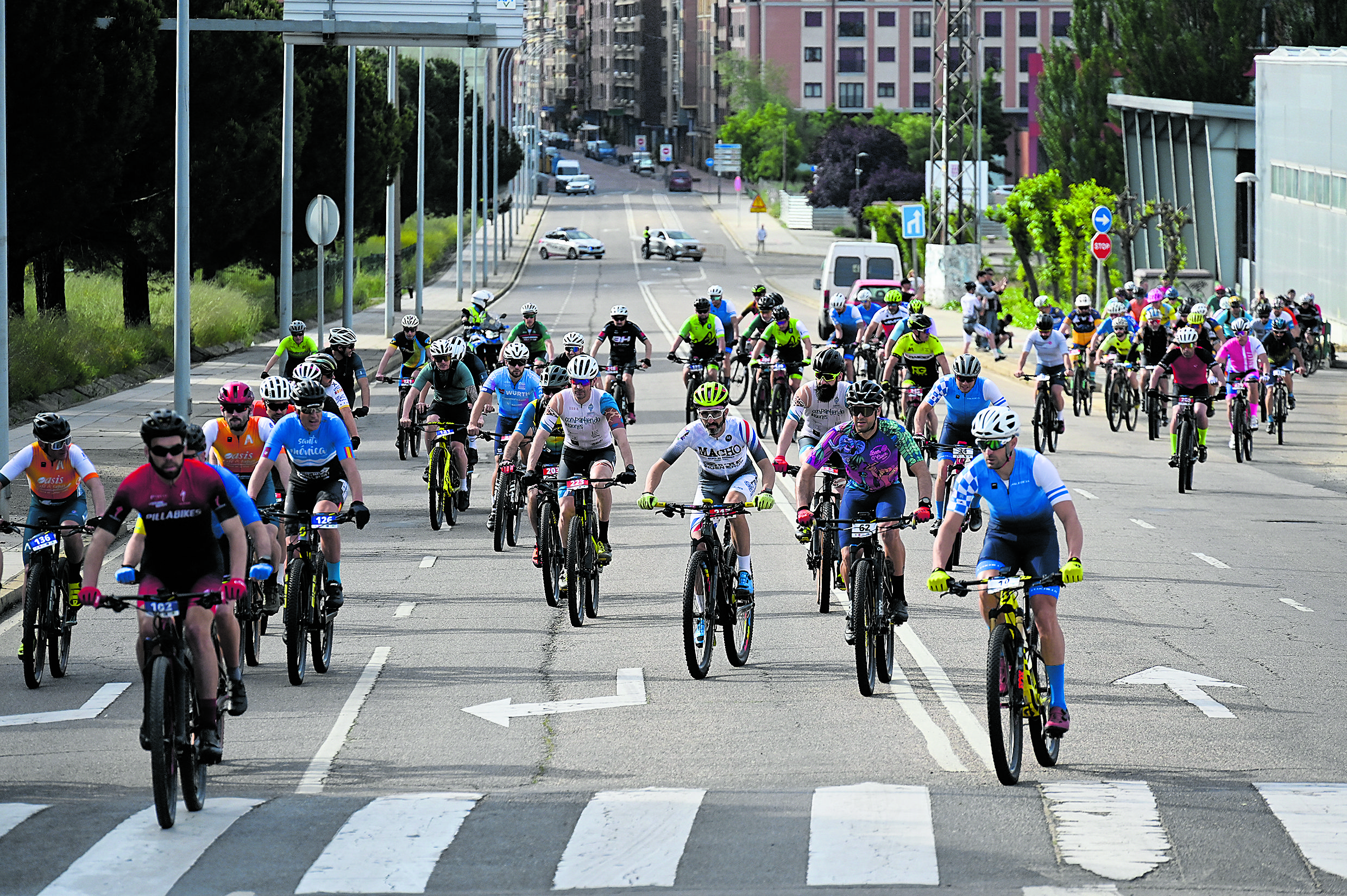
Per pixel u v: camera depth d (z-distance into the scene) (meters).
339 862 24.22
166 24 78.00
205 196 123.62
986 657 40.41
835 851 24.36
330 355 65.44
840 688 37.28
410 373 80.88
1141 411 99.94
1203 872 23.23
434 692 37.47
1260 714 34.56
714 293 88.69
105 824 26.70
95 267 140.50
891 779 29.56
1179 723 33.75
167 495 28.83
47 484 39.62
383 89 169.00
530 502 48.06
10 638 44.75
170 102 116.62
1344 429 92.31
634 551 56.72
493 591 49.84
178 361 78.56
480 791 29.09
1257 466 78.88
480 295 84.69
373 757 32.03
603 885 23.02
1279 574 52.09
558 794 28.41
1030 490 30.16
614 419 45.72
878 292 113.12
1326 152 145.88
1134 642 42.00
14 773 31.17
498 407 59.50
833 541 45.50
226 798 28.72
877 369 88.88
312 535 39.81
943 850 24.39
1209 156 178.50
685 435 39.22
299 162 140.62
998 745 28.50
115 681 39.66
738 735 33.12
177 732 27.11
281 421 39.44
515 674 39.12
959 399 50.28
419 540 59.44
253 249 143.75
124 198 118.44
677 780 29.75
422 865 24.06
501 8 88.06
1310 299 120.56
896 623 37.88
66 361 103.06
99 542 28.69
